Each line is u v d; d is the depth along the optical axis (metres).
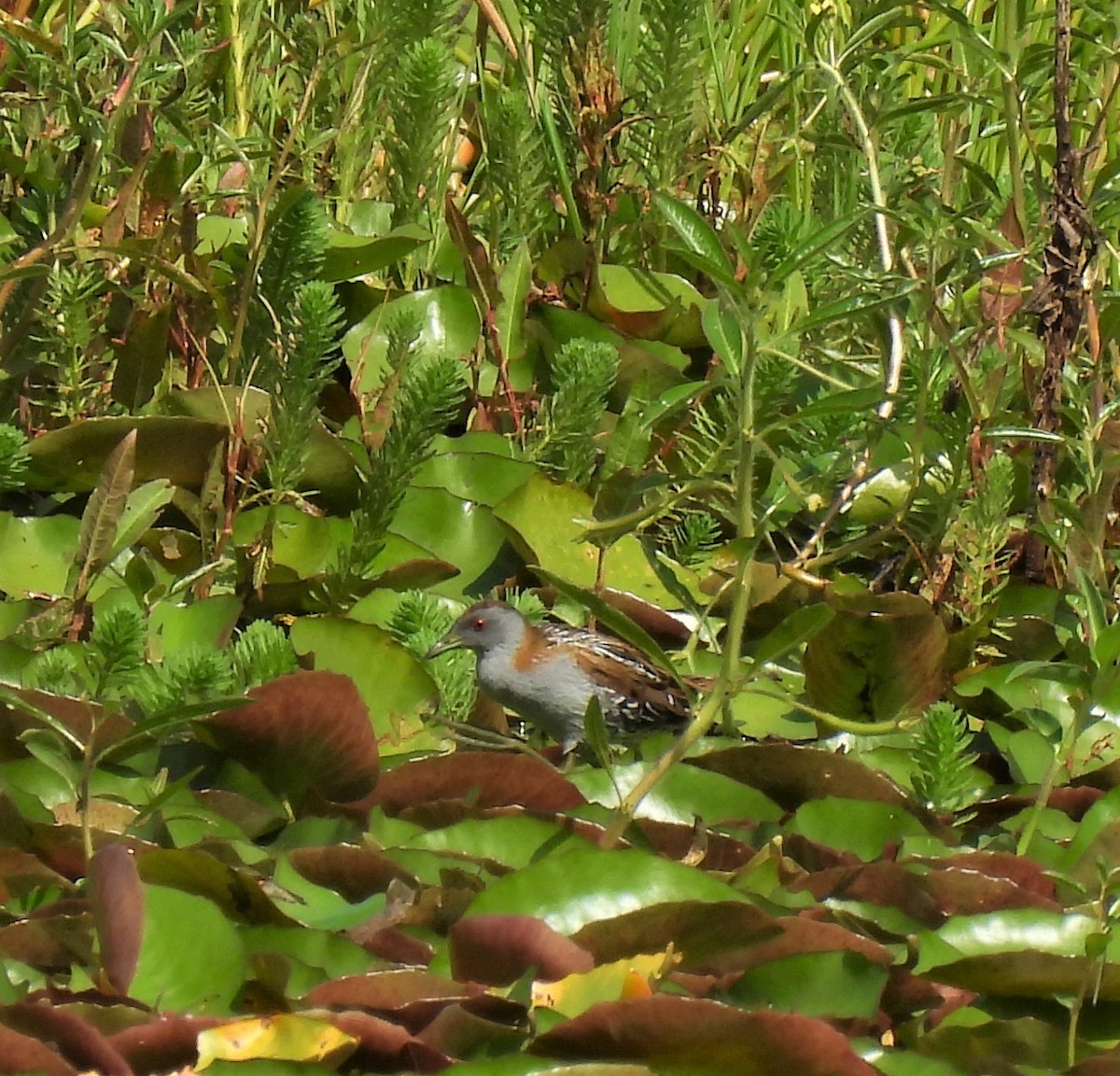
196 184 11.85
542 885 7.00
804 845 8.09
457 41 14.34
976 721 10.35
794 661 10.94
